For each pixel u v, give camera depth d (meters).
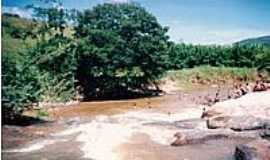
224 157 11.75
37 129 16.06
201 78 39.34
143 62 32.59
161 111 21.84
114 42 31.12
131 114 20.89
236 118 15.77
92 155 12.20
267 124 14.99
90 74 31.12
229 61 44.16
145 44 31.81
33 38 26.61
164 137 14.59
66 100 27.38
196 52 43.94
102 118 19.41
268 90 22.89
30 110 20.20
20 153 12.32
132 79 32.53
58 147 13.19
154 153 12.36
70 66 29.00
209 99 26.91
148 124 17.28
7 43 17.81
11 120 17.33
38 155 12.14
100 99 30.64
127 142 13.84
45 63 27.06
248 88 28.56
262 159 9.92
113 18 32.44
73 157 11.97
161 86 35.72
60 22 30.02
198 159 11.64
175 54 42.81
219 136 13.84
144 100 28.27
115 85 32.25
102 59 30.42
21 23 22.34
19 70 17.92
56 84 26.94
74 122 18.06
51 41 28.81
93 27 32.16
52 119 19.06
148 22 32.75
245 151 10.49
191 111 21.39
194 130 14.95
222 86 37.25
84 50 30.39
